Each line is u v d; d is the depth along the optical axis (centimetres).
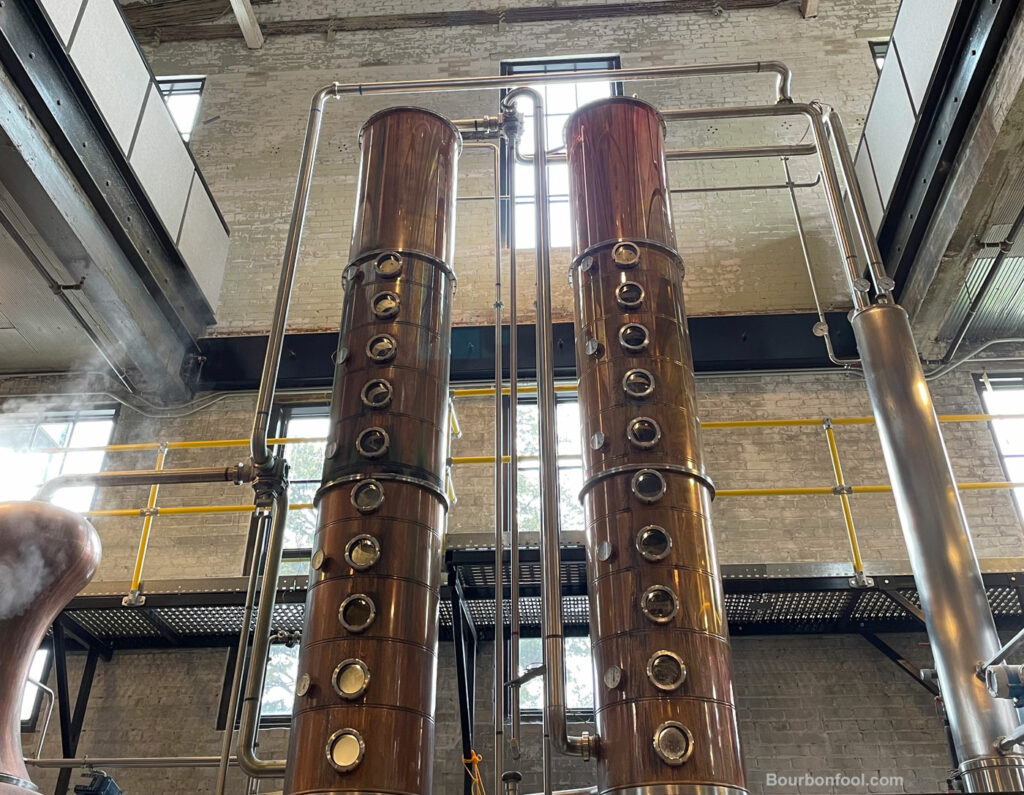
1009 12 683
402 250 541
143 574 882
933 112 798
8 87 704
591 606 451
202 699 829
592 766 775
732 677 425
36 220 771
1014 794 395
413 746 412
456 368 953
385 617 431
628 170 562
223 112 1205
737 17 1217
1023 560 744
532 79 677
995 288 885
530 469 920
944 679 462
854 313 573
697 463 470
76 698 841
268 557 542
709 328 952
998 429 919
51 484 579
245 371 978
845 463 898
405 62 1229
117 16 858
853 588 754
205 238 1026
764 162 1088
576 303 541
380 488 462
